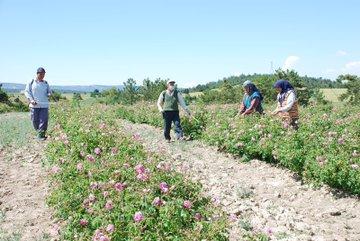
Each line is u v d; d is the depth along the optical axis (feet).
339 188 17.46
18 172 19.75
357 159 17.72
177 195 12.32
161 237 10.24
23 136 28.99
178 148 25.80
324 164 17.70
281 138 21.44
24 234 13.01
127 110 44.88
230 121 26.30
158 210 11.30
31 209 15.02
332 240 12.78
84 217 11.21
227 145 23.73
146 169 13.06
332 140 20.08
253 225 13.89
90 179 12.92
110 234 10.07
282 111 23.08
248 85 26.40
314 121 27.43
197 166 21.30
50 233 12.96
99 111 43.09
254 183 18.76
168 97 28.27
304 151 19.39
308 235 13.17
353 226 14.10
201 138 28.04
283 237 12.97
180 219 11.05
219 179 19.13
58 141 18.63
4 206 15.34
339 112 44.29
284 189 17.87
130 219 10.81
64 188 13.03
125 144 17.35
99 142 18.35
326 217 14.90
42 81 27.32
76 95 94.99
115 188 11.93
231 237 12.80
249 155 22.81
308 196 17.02
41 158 21.93
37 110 27.20
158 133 32.53
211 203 12.64
